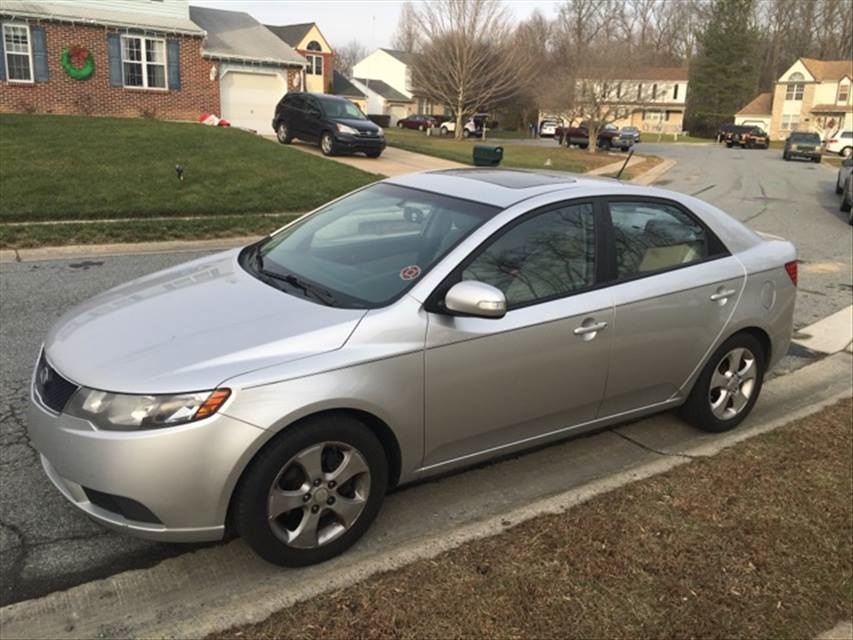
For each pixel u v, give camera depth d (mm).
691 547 3068
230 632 2473
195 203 11922
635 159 32375
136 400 2621
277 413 2695
